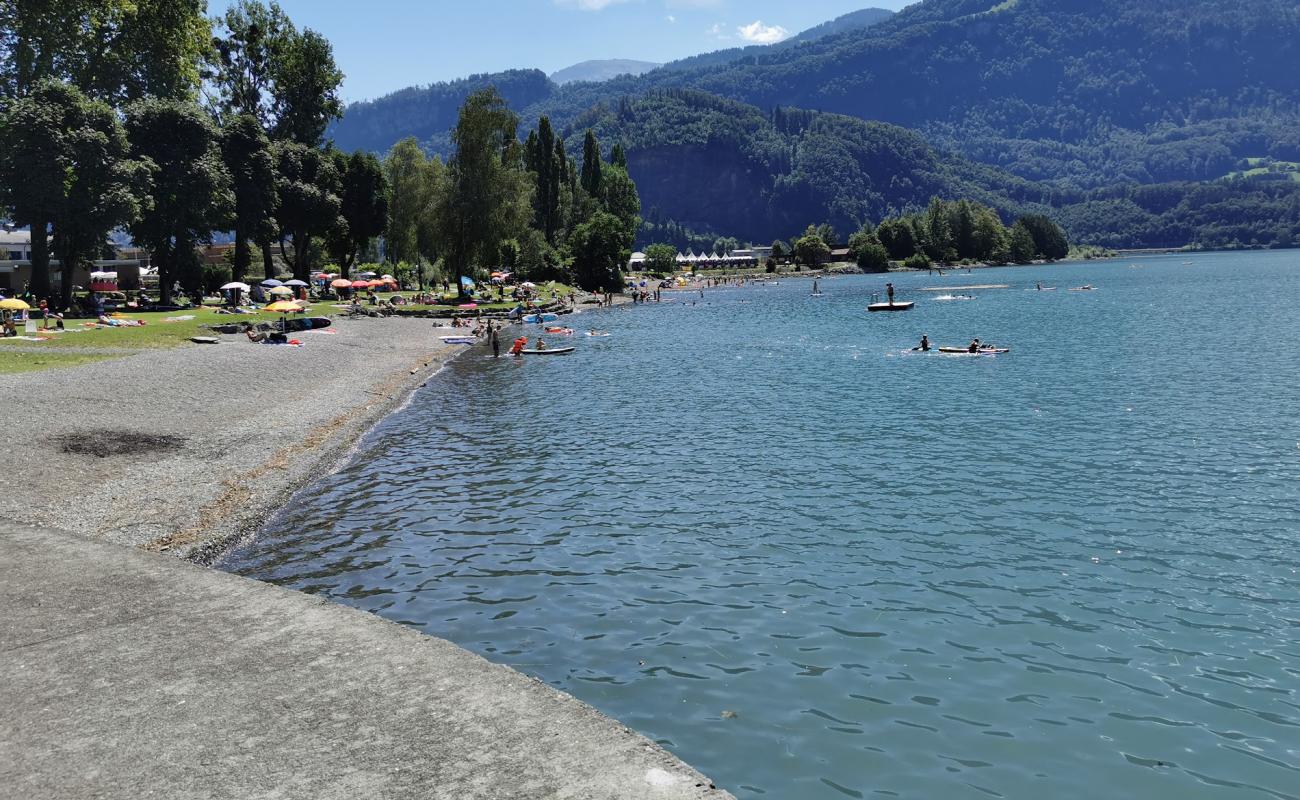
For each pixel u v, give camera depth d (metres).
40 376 33.94
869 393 38.91
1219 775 10.01
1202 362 45.44
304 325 65.56
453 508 21.55
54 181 57.34
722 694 11.98
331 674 8.53
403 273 132.00
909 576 16.48
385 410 36.78
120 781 6.51
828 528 19.53
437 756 6.93
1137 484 22.67
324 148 102.31
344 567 17.22
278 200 83.00
